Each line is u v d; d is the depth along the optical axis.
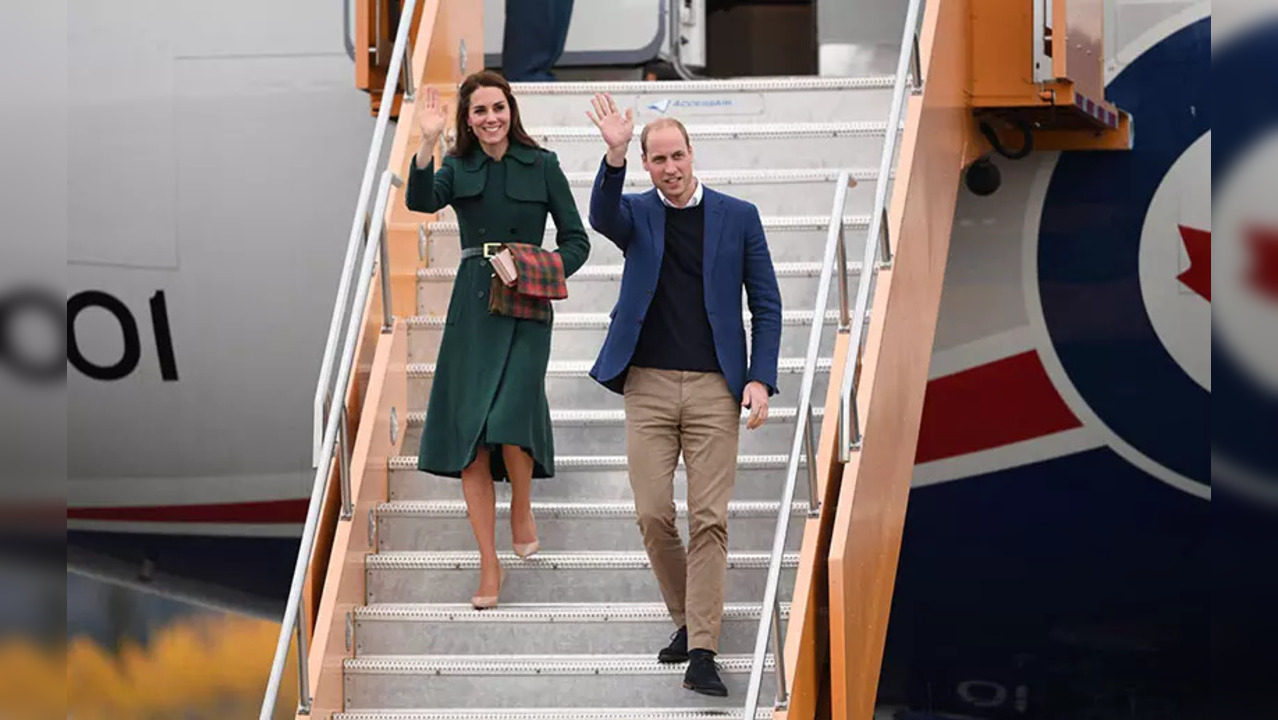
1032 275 27.28
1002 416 27.38
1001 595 27.55
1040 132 26.61
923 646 27.69
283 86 28.62
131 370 28.81
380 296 20.84
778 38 31.70
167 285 28.70
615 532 20.02
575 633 18.94
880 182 18.06
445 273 21.94
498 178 18.83
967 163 22.97
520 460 19.08
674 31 27.84
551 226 22.73
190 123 28.73
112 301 28.81
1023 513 27.44
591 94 23.75
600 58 27.59
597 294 22.11
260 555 28.64
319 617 18.34
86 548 28.91
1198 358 27.03
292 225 28.55
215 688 28.72
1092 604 27.41
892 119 18.56
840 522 17.16
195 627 28.86
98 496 28.94
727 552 19.41
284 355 28.52
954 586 27.61
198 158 28.72
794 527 19.73
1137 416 27.16
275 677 17.30
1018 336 27.31
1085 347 27.19
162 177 28.73
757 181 22.20
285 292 28.53
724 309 17.86
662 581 18.30
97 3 28.92
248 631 28.72
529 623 18.92
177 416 28.73
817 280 21.42
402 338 21.14
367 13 23.59
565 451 20.95
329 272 28.47
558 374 21.39
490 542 18.98
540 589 19.53
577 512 19.95
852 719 17.28
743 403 17.70
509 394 18.55
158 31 28.83
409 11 21.17
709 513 17.67
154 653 28.89
